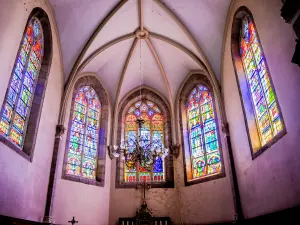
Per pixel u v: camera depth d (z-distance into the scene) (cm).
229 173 1476
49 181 1378
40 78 1384
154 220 1655
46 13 1374
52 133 1476
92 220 1597
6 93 1033
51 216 1320
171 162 1894
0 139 936
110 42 1805
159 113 2134
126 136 2052
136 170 1914
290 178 889
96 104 1967
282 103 930
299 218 814
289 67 868
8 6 988
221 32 1592
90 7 1545
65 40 1599
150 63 2042
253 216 1203
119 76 2052
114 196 1791
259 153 1131
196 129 1877
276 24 948
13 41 1038
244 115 1309
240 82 1376
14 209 1024
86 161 1742
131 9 1659
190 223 1648
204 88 1916
